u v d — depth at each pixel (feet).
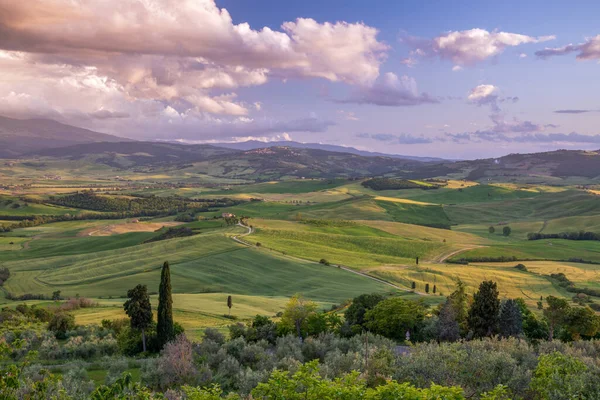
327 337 199.00
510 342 126.93
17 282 472.85
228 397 77.77
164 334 215.51
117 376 140.46
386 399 66.39
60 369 165.37
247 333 240.12
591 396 77.61
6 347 55.72
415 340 233.96
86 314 304.91
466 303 269.44
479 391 87.40
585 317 231.71
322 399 68.64
